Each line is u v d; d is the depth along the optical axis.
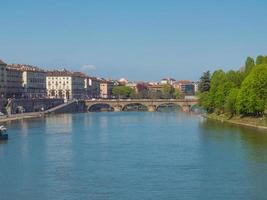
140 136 187.00
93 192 94.88
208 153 136.12
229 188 96.69
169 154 136.62
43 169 116.88
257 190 95.00
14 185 101.12
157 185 99.50
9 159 131.50
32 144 163.50
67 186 99.69
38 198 91.56
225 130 199.62
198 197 90.69
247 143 153.75
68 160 129.00
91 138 182.12
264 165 117.00
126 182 102.31
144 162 124.38
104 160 128.12
